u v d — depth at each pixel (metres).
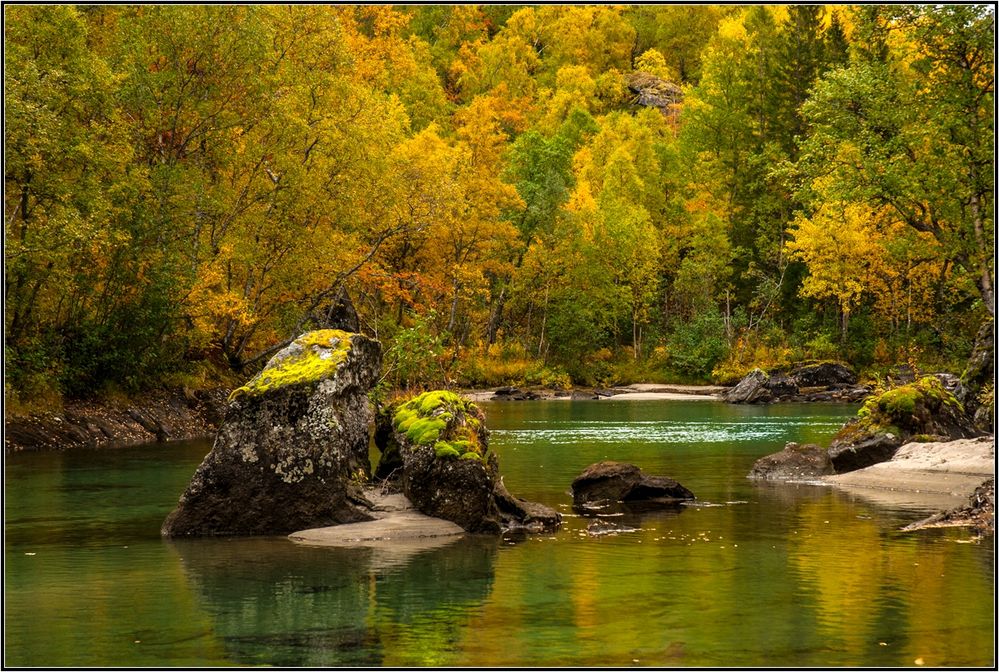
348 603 10.83
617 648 9.13
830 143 27.64
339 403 16.17
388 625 9.95
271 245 41.50
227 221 40.19
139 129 37.50
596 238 77.69
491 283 79.81
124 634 9.70
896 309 71.56
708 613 10.34
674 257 87.38
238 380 40.97
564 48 146.25
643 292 79.94
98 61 33.41
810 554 13.49
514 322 80.12
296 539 14.80
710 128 97.38
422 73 107.44
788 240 86.00
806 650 9.04
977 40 25.67
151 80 37.59
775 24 104.94
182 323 36.84
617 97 137.38
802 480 22.20
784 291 81.75
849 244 67.62
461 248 66.50
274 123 40.00
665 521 16.50
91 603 10.91
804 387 62.62
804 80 87.75
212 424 36.09
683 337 76.31
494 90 125.88
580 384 73.75
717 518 16.80
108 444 30.70
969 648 9.09
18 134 28.47
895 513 17.28
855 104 27.39
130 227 33.62
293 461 15.48
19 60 30.50
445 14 147.25
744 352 74.62
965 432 26.36
